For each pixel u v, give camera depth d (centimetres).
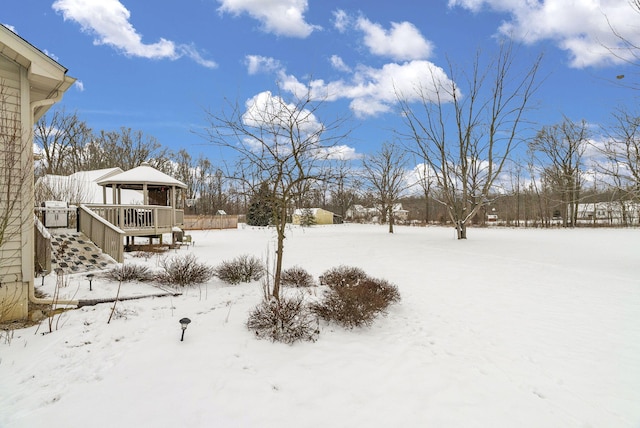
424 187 2716
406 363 409
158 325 489
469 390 349
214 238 2434
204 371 357
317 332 484
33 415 277
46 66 547
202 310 574
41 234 772
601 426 291
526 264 1077
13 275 534
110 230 1002
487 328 532
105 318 520
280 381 350
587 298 684
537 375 381
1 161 521
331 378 365
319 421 289
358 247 1694
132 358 379
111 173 2291
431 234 2522
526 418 302
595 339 478
